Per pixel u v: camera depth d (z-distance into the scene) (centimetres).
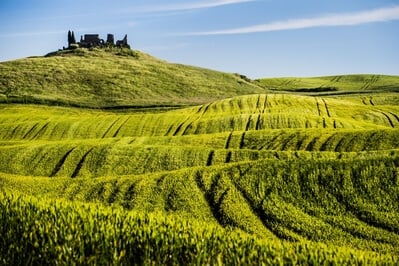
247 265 1272
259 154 6062
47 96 17912
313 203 3466
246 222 3303
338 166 3800
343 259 1409
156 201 3684
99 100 18138
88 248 1327
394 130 7162
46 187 4034
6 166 6066
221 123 10238
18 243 1356
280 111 11950
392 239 2962
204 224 1666
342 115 11650
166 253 1322
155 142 7656
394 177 3572
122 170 5866
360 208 3331
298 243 1534
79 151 6328
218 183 3847
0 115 12688
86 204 1761
